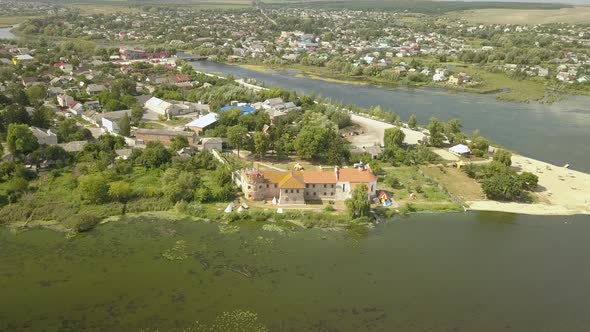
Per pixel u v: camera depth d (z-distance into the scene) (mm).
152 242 129375
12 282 109812
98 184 147375
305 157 197500
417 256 127875
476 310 106062
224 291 109312
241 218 143750
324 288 111938
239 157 197250
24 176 161875
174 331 95812
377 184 174625
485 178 177875
